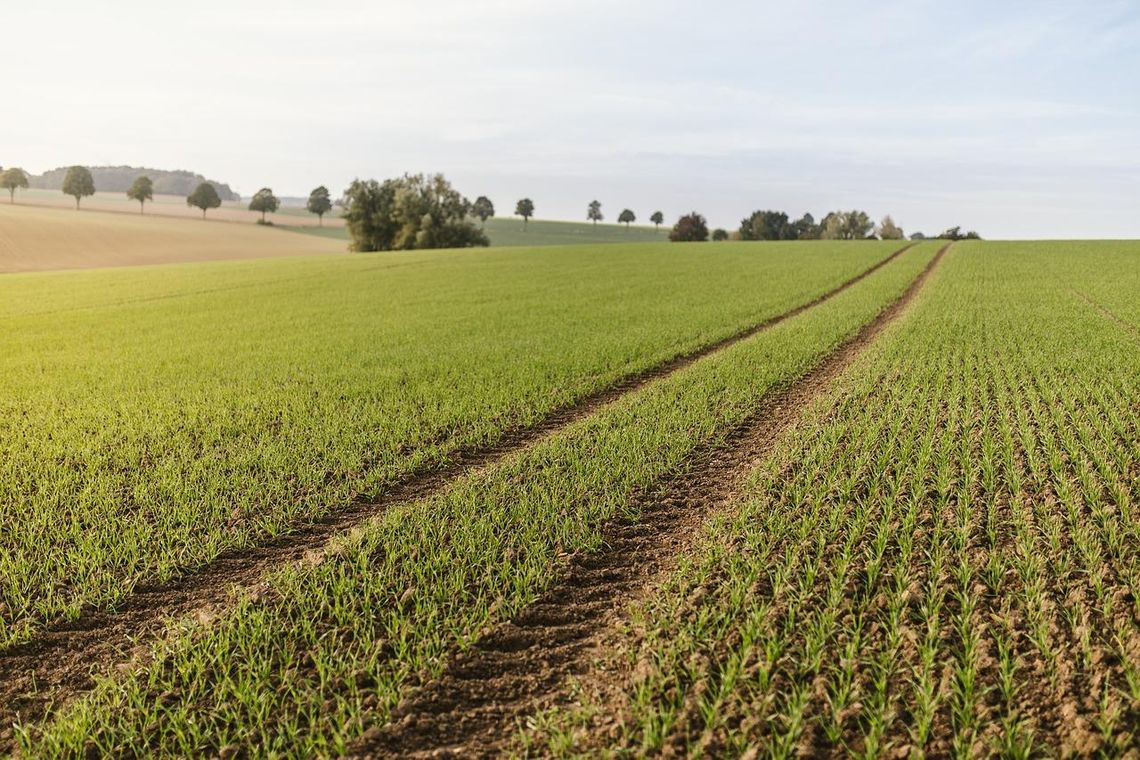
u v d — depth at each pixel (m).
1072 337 19.64
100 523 7.90
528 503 8.13
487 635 5.52
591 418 12.05
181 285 39.72
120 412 13.27
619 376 15.66
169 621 5.78
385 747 4.35
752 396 13.38
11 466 9.92
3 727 4.70
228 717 4.55
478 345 19.73
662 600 5.92
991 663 4.86
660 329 22.11
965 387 13.84
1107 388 13.09
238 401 13.77
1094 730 4.23
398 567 6.70
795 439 10.48
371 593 6.14
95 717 4.62
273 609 5.94
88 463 10.04
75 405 13.81
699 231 123.56
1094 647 4.92
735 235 149.62
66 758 4.32
